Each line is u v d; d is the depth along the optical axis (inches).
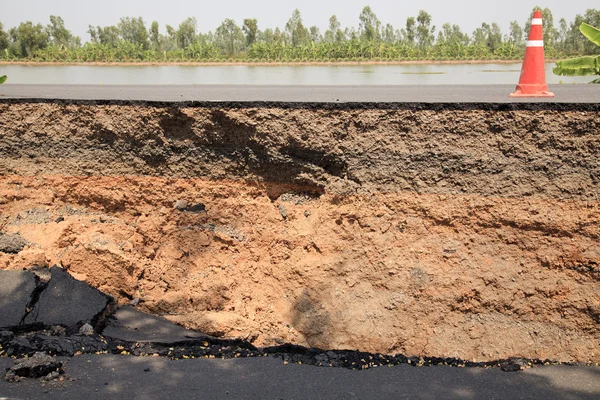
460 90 260.8
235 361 146.5
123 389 129.5
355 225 186.7
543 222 174.4
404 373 144.3
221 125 196.2
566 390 136.9
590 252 171.2
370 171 186.7
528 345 168.1
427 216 181.8
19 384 129.0
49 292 170.1
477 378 142.3
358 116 186.7
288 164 193.9
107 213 207.3
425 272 177.8
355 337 174.2
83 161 207.6
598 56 341.1
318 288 183.0
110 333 166.6
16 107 209.9
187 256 197.5
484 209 178.5
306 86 301.1
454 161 180.2
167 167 203.3
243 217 198.5
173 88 283.6
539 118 174.9
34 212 206.1
